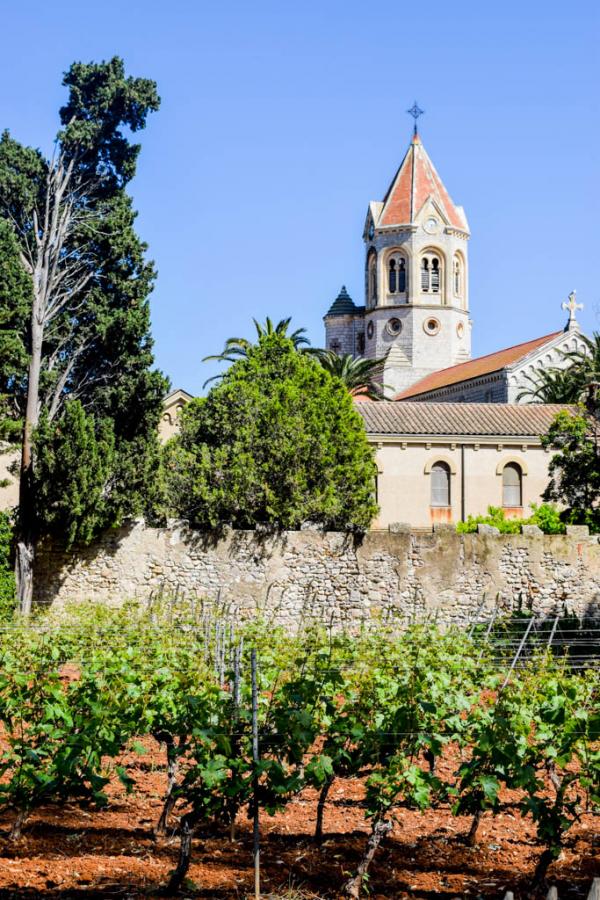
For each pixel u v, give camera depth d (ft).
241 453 115.14
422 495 158.30
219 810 34.50
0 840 38.01
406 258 302.04
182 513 114.42
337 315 322.75
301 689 41.52
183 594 95.96
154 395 110.93
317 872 35.42
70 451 97.30
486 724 42.01
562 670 59.57
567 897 33.55
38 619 84.99
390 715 41.63
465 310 308.60
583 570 103.65
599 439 120.88
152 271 119.03
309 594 101.76
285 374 129.29
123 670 48.44
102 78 123.24
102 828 40.47
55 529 101.04
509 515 159.74
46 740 43.11
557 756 39.17
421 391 255.09
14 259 109.19
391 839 40.24
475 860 37.68
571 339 216.54
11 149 118.62
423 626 76.89
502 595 102.27
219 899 31.89
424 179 307.37
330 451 118.62
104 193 123.44
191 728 38.40
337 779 51.11
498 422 163.12
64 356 115.96
